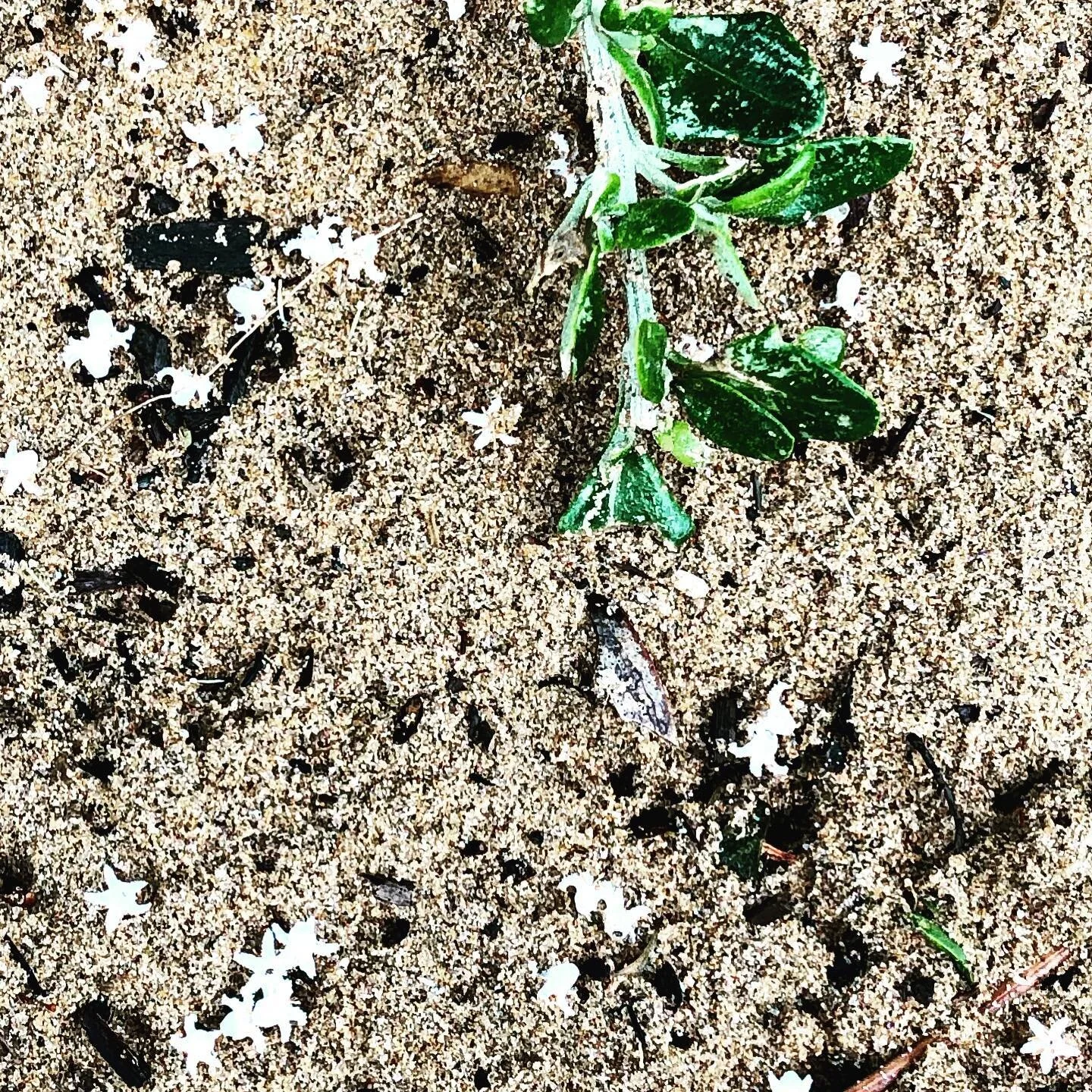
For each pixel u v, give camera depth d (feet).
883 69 0.76
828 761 0.77
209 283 0.77
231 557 0.78
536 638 0.77
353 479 0.77
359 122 0.77
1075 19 0.76
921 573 0.77
